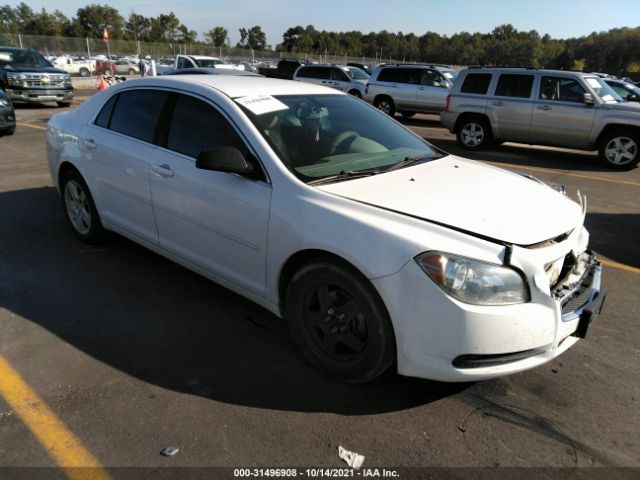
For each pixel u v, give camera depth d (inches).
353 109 155.6
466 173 134.0
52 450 92.4
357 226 101.0
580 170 382.6
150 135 148.7
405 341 98.0
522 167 388.8
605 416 105.7
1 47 642.2
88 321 135.6
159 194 143.4
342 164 125.6
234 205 122.0
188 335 130.6
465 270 92.3
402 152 143.0
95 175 168.1
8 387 108.6
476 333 92.1
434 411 105.3
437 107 639.1
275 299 120.8
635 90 511.2
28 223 209.2
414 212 103.7
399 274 95.4
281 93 143.0
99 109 170.6
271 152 118.9
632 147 380.2
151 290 154.1
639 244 215.2
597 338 136.1
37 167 310.0
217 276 135.0
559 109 410.0
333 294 109.5
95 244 186.4
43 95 621.0
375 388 112.0
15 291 150.6
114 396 106.8
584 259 116.2
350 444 95.9
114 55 1553.9
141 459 90.8
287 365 119.3
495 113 444.8
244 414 102.7
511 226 102.6
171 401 105.8
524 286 94.9
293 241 110.2
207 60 869.8
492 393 111.6
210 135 131.8
